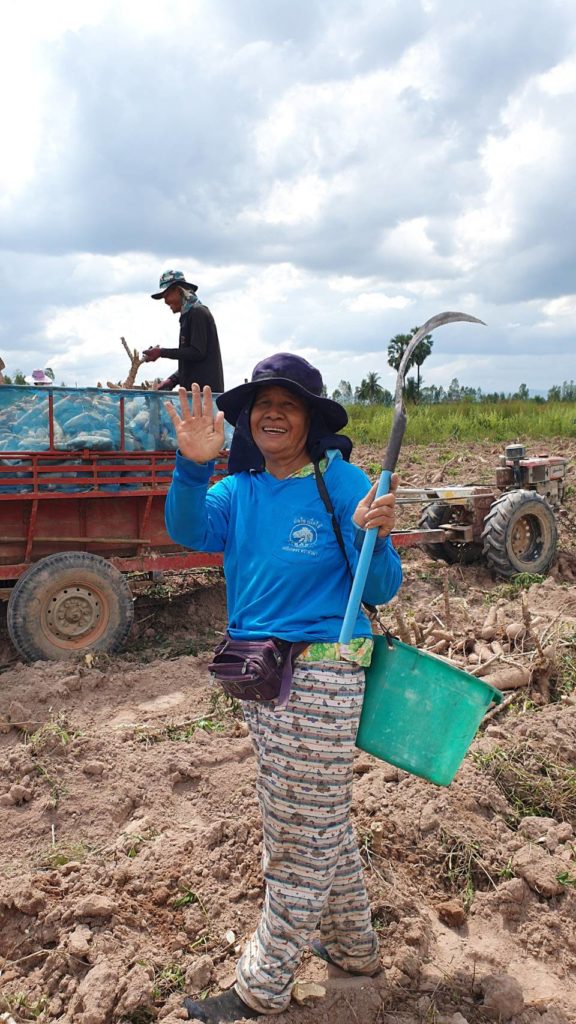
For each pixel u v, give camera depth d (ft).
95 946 10.25
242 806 13.23
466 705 8.61
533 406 73.82
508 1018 9.53
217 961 10.32
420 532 26.78
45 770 14.12
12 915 11.02
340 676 8.10
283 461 8.77
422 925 10.64
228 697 17.19
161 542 22.03
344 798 8.25
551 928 11.01
